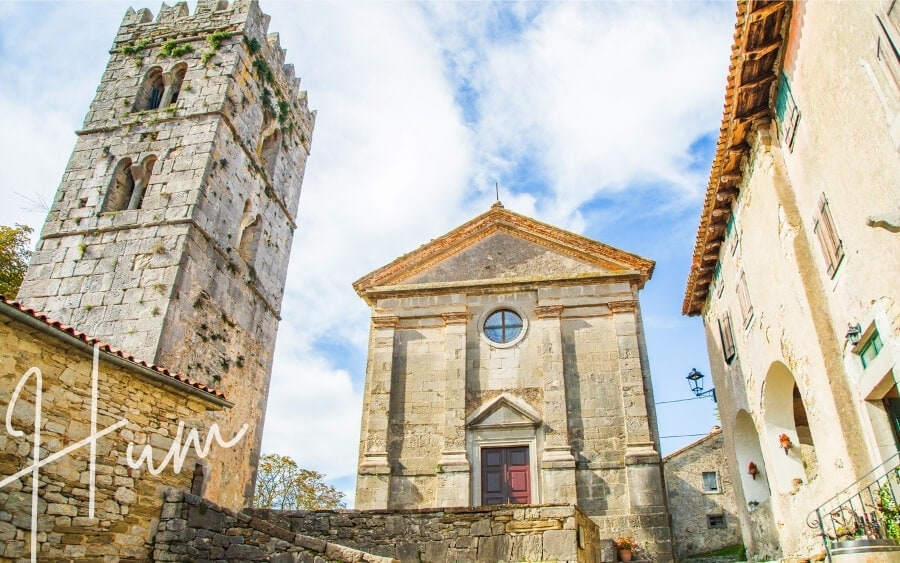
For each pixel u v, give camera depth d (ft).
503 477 66.18
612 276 74.64
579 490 63.98
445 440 68.18
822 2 31.94
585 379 69.87
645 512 61.26
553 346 71.61
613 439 66.08
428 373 73.15
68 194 69.46
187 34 81.41
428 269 80.59
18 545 29.40
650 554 59.26
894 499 29.94
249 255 76.89
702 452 107.55
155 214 65.57
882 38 27.04
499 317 75.56
